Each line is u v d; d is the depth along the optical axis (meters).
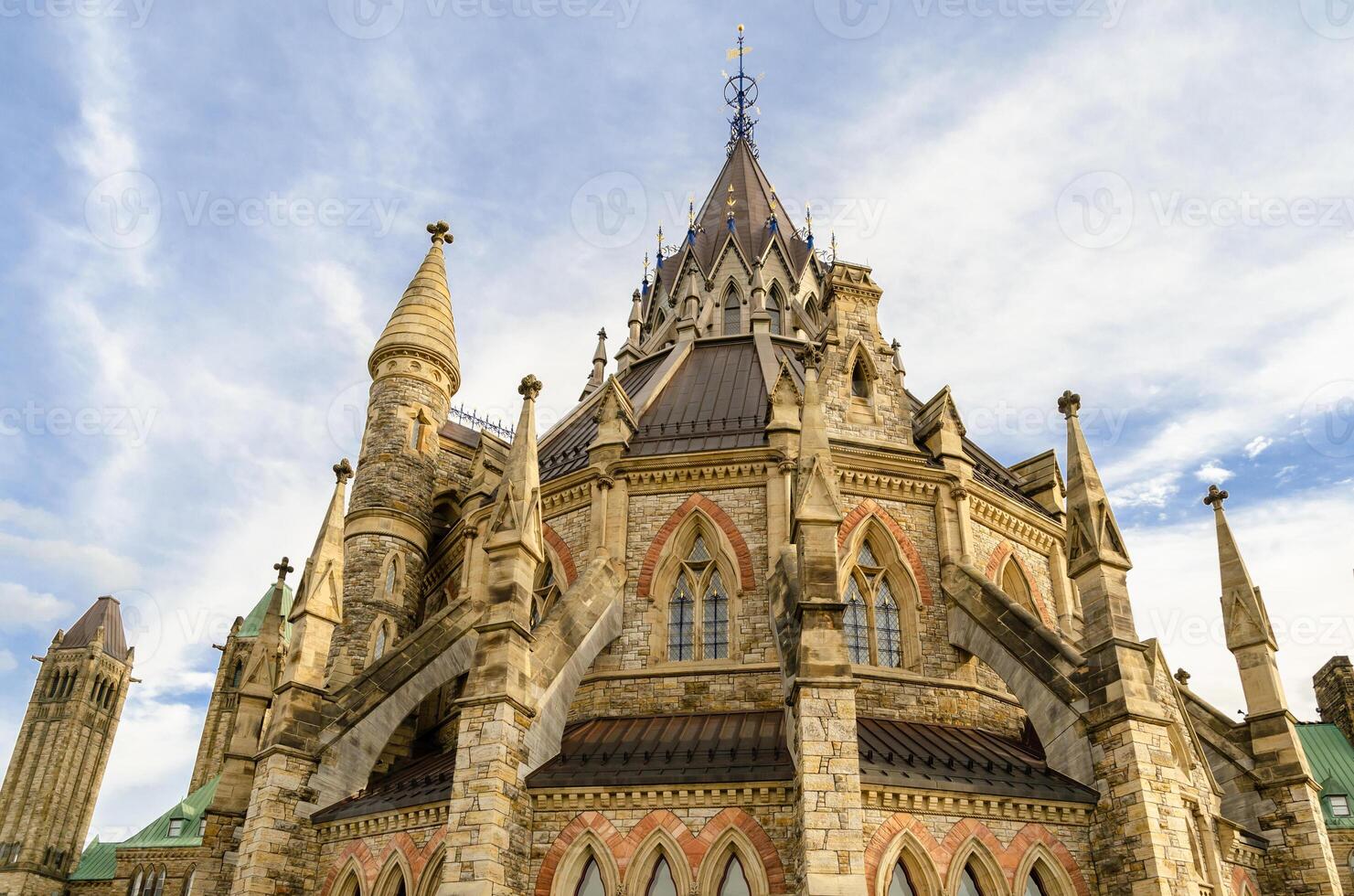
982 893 26.36
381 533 46.25
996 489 39.72
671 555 36.09
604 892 26.66
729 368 46.03
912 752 29.16
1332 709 73.31
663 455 37.16
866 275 41.75
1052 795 27.69
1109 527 31.39
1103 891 27.00
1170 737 30.89
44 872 133.88
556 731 30.30
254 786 31.64
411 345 51.69
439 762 34.00
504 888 26.00
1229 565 39.09
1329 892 33.06
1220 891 28.75
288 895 30.16
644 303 65.88
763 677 32.88
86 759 144.75
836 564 27.69
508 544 30.44
